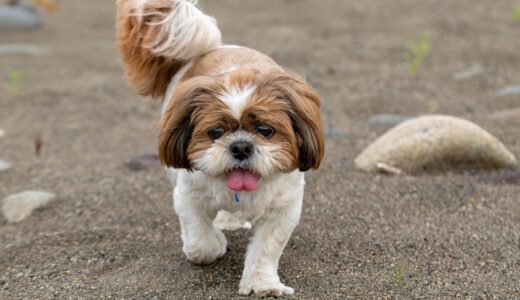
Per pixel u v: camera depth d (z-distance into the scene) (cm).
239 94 344
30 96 877
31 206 545
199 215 409
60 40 1188
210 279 420
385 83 855
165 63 472
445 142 572
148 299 399
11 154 684
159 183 584
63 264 454
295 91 356
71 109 827
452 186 542
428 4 1304
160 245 474
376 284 410
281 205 394
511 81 845
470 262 435
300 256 449
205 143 349
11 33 1223
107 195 566
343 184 554
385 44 1041
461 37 1060
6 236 505
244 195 385
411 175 572
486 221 487
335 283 412
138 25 468
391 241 464
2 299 412
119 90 900
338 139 670
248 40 1098
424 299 393
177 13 450
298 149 362
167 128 362
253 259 403
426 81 859
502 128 674
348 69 922
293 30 1170
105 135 735
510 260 436
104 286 418
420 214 502
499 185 545
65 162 657
